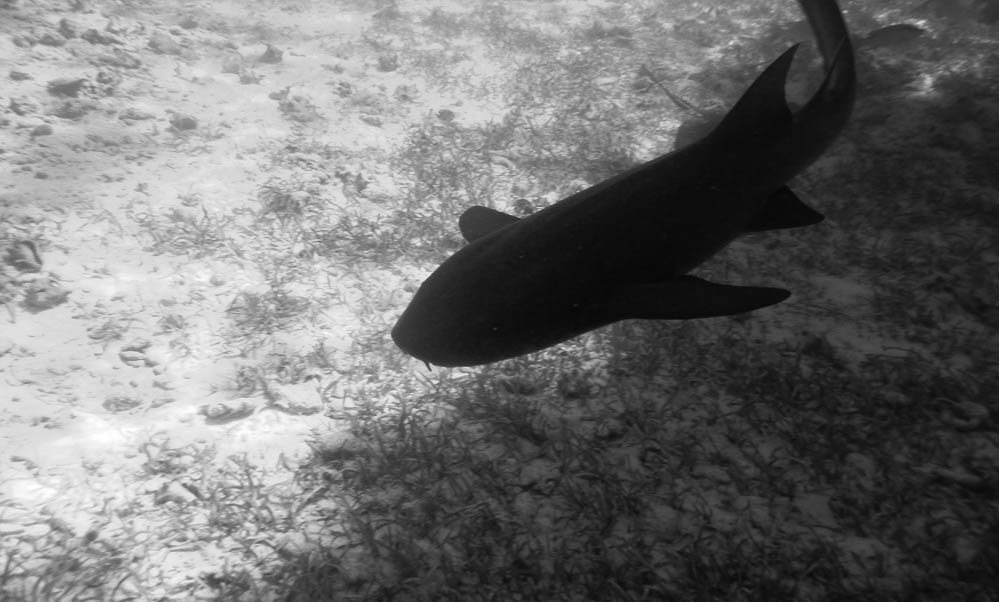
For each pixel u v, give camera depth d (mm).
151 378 2686
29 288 2945
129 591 1957
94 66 4973
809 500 2387
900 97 5816
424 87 5906
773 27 7578
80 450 2357
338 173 4293
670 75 6547
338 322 3113
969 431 2725
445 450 2500
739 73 6535
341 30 6891
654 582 2068
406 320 1343
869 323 3342
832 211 4293
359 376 2820
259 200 3939
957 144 5027
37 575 1962
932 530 2279
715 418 2707
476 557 2109
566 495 2326
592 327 1423
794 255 3844
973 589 2082
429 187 4305
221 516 2201
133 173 3971
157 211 3688
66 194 3662
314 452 2447
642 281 1485
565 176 4641
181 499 2238
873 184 4574
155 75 5141
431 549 2139
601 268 1401
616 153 4996
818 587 2086
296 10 7211
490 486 2355
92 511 2168
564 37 7480
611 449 2553
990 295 3559
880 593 2061
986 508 2373
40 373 2627
